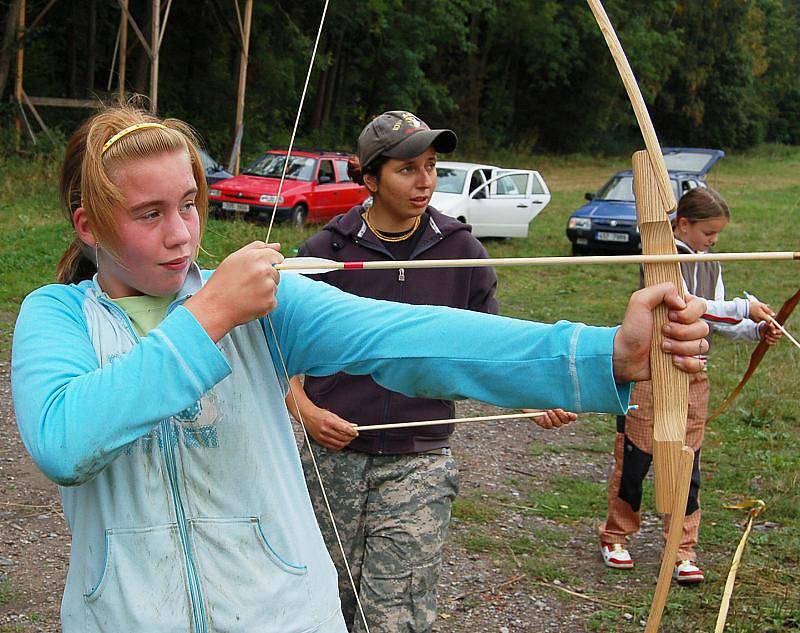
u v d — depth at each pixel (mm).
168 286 1503
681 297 1434
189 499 1485
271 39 25797
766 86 55656
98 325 1535
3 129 17641
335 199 15039
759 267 14086
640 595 4012
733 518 4875
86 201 1455
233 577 1486
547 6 35188
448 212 14328
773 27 55656
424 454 2721
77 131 1550
